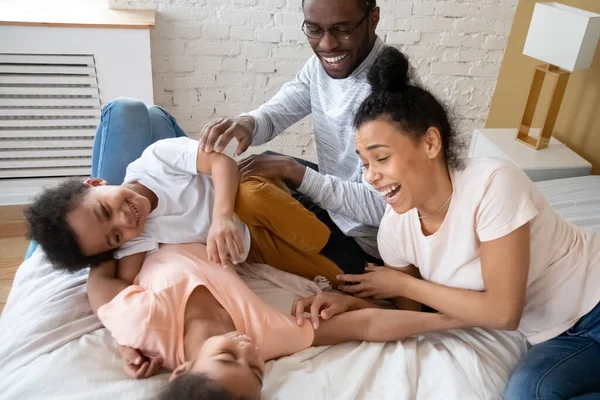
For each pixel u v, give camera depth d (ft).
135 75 7.09
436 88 8.55
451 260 3.75
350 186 4.56
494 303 3.56
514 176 3.46
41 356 3.53
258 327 3.59
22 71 6.75
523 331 4.02
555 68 6.87
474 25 7.98
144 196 4.11
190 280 3.68
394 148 3.31
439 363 3.67
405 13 7.79
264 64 7.87
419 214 3.76
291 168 4.50
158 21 7.28
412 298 3.99
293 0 7.41
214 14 7.36
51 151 7.45
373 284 4.11
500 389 3.62
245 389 2.87
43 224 3.68
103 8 7.09
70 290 4.10
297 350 3.71
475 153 7.62
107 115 5.08
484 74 8.45
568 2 7.31
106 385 3.32
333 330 3.83
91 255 3.80
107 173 4.94
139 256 4.08
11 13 6.57
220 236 3.84
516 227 3.38
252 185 4.18
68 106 7.14
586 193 5.86
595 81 6.97
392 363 3.66
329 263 4.47
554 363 3.61
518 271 3.45
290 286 4.37
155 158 4.29
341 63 4.50
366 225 4.79
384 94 3.33
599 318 3.72
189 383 2.79
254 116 4.99
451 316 3.78
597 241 3.92
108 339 3.70
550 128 7.00
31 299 4.08
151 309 3.46
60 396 3.23
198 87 7.91
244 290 3.76
